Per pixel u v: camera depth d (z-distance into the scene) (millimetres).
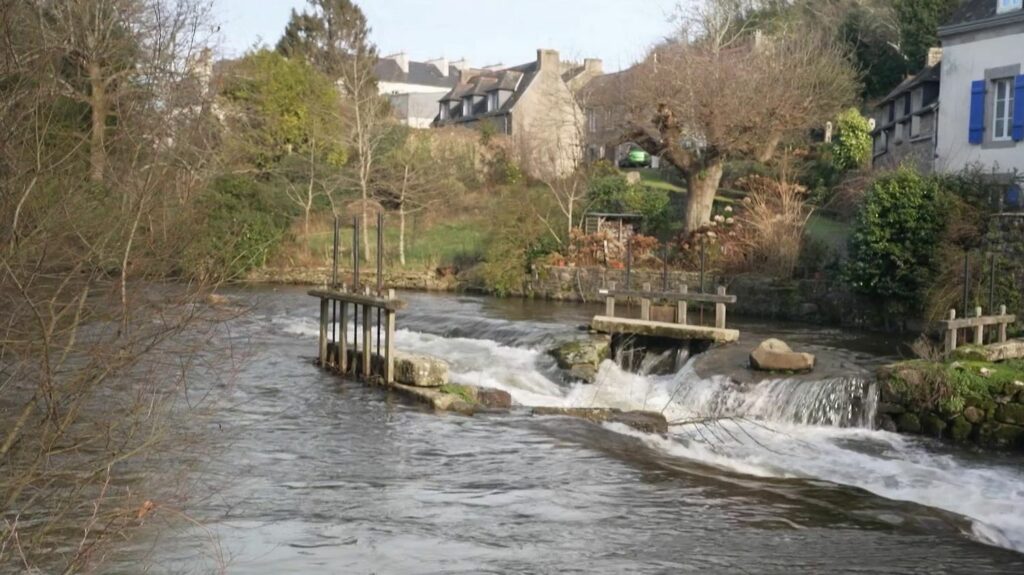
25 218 5805
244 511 9180
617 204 33938
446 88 86062
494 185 43875
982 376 13336
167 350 8391
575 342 17922
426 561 8023
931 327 19891
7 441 5559
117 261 6395
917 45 42625
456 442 12312
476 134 45688
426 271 35531
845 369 15430
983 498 10727
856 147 34125
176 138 8992
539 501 9859
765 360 15461
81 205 6344
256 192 34469
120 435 6930
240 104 36281
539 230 32875
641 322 18141
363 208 36844
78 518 6910
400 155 39375
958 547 8727
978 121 24297
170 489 8742
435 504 9688
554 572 7816
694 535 8891
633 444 12508
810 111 30250
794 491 10500
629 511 9602
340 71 45000
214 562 7719
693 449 12422
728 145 29281
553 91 51906
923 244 21406
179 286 7078
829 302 24328
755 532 9016
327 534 8641
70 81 7953
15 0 5992
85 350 5953
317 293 17875
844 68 35969
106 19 9570
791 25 46750
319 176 39094
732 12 43125
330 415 13695
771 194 29375
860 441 13242
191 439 8844
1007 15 23328
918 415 13648
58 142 6566
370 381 16125
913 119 34469
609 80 41344
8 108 5895
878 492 10844
